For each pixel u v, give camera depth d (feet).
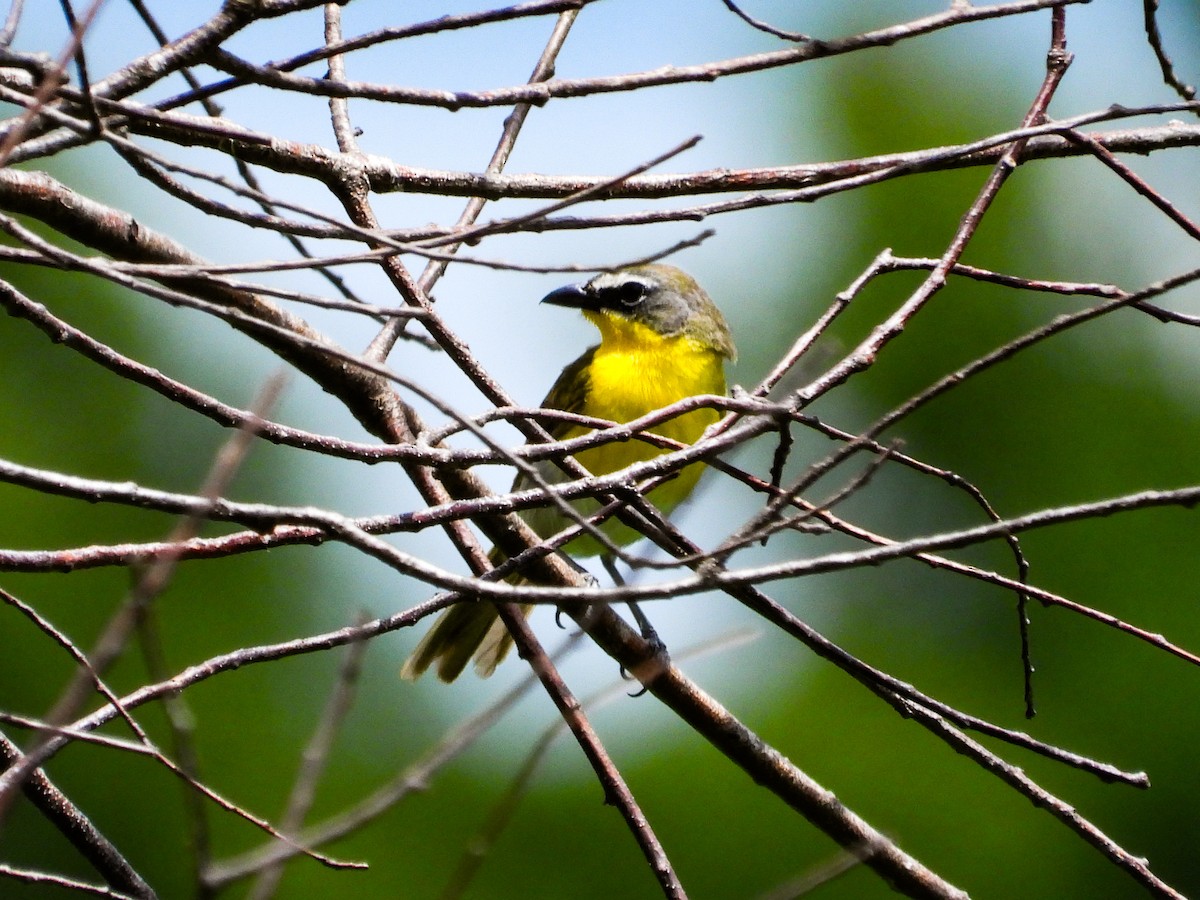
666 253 16.62
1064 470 45.01
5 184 19.48
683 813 41.24
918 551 15.02
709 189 22.81
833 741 42.19
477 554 23.09
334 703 14.28
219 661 17.47
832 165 22.91
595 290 36.86
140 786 38.78
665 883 20.22
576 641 15.35
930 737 42.34
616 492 18.06
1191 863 41.55
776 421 18.33
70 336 17.37
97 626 39.14
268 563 41.22
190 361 41.86
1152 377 45.32
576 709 21.06
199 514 12.75
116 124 17.22
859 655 43.57
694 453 18.01
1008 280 20.40
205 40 15.62
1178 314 20.61
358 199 21.84
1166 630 43.32
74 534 39.58
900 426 45.78
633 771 41.75
